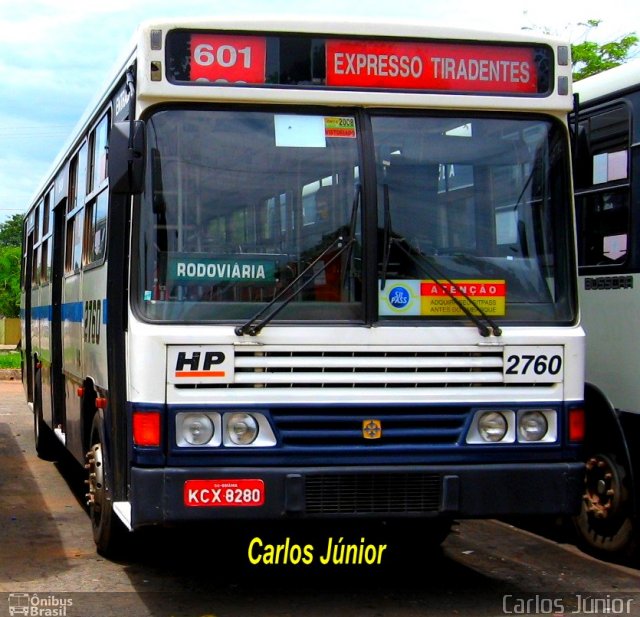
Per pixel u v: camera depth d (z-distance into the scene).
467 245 6.14
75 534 8.34
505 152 6.30
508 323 6.14
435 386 5.96
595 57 16.44
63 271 9.80
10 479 11.10
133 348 5.70
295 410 5.77
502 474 5.95
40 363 12.06
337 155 6.06
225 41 5.98
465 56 6.28
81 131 8.70
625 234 7.30
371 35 6.14
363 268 5.96
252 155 5.97
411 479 5.86
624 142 7.38
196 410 5.68
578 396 6.17
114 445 6.21
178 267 5.81
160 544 7.89
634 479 7.28
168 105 5.93
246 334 5.73
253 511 5.67
